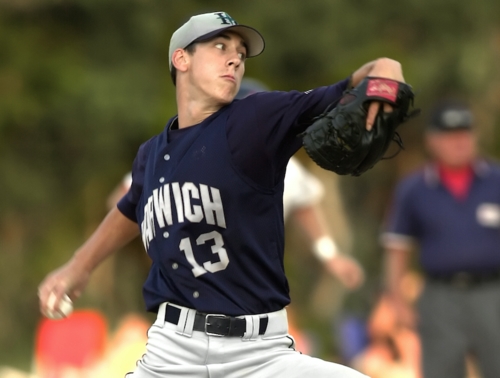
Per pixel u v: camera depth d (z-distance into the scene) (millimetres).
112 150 56188
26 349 57719
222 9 57719
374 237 68562
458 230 24906
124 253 60781
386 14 60438
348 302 49375
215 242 13273
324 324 58531
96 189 59188
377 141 12781
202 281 13289
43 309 15469
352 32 59188
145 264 61344
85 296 57375
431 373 24906
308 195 22844
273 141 13203
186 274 13328
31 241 60031
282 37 57844
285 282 13766
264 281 13438
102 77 55094
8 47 56250
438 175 25531
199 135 13445
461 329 24703
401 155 68250
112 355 29766
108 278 58938
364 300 40344
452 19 61656
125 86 54875
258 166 13227
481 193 25062
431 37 61656
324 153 12820
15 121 55906
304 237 23297
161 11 56781
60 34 57562
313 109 13180
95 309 57719
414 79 60312
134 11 56031
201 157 13320
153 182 13719
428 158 67062
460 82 61031
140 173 14422
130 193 14805
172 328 13477
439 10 61062
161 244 13562
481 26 62000
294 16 57719
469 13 61438
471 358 26109
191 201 13266
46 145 57750
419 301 25406
